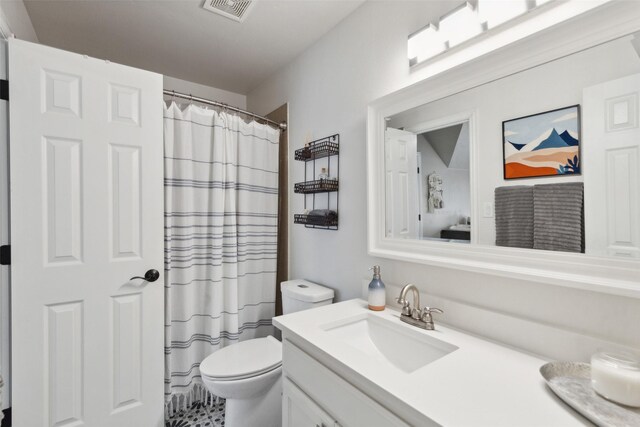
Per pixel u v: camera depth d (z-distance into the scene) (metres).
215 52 2.16
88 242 1.45
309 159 2.05
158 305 1.64
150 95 1.61
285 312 1.92
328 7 1.67
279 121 2.40
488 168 1.10
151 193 1.61
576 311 0.91
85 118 1.44
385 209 1.49
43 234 1.35
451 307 1.21
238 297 2.13
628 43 0.81
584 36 0.88
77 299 1.43
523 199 1.01
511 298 1.06
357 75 1.68
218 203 1.97
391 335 1.26
